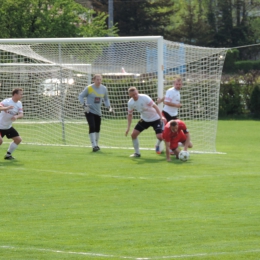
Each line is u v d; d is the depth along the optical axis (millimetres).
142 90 50344
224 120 75438
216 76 46281
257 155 43312
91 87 44469
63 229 22703
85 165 37938
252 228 22641
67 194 29172
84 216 24781
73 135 53312
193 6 167750
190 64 46688
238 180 32656
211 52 45312
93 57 51219
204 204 26828
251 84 78562
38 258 19125
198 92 47125
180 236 21609
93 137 44656
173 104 42531
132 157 41531
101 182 32188
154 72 49000
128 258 19047
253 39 168250
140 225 23219
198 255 19312
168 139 39031
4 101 39125
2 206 26656
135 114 53938
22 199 28078
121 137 51656
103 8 152375
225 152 45125
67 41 45344
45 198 28312
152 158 41094
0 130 39281
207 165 37906
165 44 46312
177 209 25922
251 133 60250
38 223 23672
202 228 22672
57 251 19891
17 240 21219
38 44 50531
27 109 54281
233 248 20094
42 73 53719
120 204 27016
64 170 36000
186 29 160125
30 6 87812
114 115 54344
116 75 52531
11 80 54344
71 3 90000
